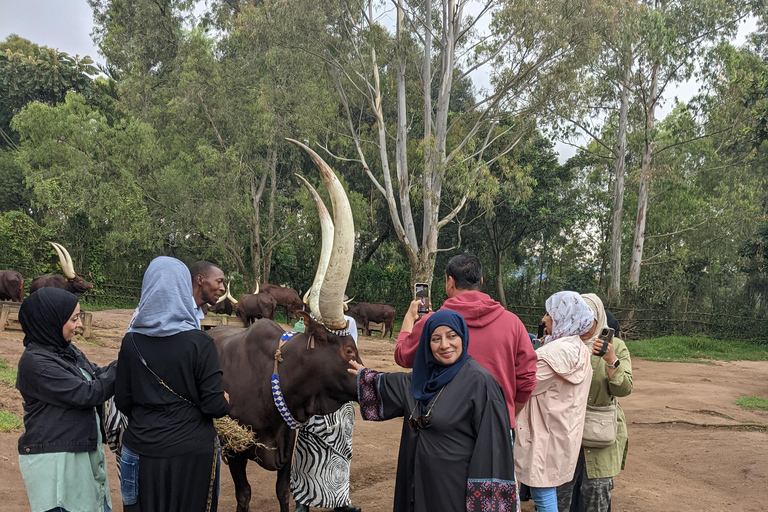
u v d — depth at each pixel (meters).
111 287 25.14
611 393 4.05
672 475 6.20
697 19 24.92
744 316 25.83
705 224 29.75
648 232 33.28
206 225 24.84
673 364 17.88
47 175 25.39
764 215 30.62
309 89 24.16
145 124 25.56
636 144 30.08
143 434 2.92
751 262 29.17
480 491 2.69
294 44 21.50
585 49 20.14
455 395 2.79
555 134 28.34
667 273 30.98
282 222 30.64
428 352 2.88
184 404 2.97
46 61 35.12
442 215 32.38
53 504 2.87
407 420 2.93
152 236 24.80
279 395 3.61
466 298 3.45
